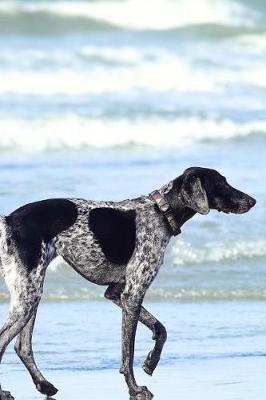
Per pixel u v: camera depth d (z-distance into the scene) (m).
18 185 18.67
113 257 10.52
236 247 15.73
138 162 21.50
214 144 23.75
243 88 29.52
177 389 10.26
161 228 10.59
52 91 28.56
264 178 19.34
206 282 14.48
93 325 12.82
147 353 11.72
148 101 27.62
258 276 14.78
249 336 12.35
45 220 10.29
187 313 13.29
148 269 10.54
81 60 31.30
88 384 10.53
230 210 10.75
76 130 24.48
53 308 13.55
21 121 24.80
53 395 10.20
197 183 10.48
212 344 12.01
